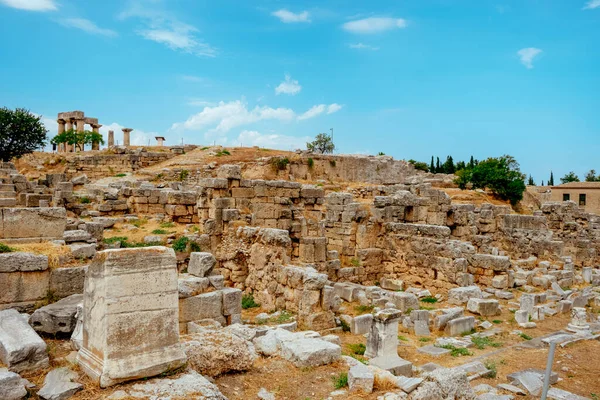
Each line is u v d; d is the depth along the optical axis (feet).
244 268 58.80
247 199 69.87
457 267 63.16
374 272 73.26
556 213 108.68
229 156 180.75
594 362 41.45
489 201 181.47
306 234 71.00
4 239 38.34
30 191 100.89
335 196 78.38
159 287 23.18
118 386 21.44
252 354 30.19
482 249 82.23
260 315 46.44
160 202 82.38
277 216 71.72
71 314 28.25
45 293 33.19
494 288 64.39
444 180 196.75
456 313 51.01
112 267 21.97
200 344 28.35
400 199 77.97
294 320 45.16
